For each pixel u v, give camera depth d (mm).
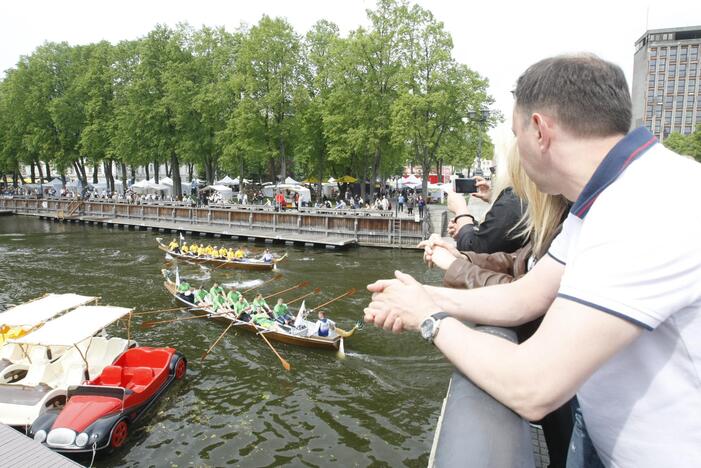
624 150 1257
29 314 15484
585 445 1612
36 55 67312
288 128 49594
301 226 44812
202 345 19031
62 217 61969
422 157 42438
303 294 26797
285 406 14578
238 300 21875
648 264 1077
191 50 57125
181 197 60625
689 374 1133
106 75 61594
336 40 45250
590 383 1323
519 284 1847
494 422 1138
